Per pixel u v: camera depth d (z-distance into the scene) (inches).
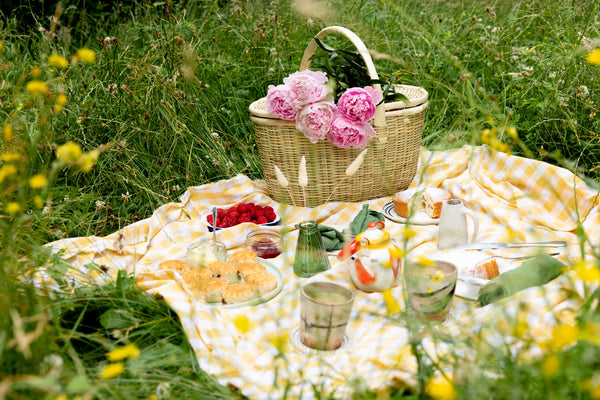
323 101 107.8
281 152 114.2
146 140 139.6
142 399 64.9
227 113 152.9
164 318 77.9
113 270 93.2
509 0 193.2
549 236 98.0
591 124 134.9
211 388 66.1
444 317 72.7
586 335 46.4
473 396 50.9
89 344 71.0
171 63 148.9
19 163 86.7
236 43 182.7
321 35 116.7
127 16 197.9
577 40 144.0
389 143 113.7
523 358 56.5
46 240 103.8
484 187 119.6
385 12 190.2
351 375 64.9
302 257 90.3
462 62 162.4
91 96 146.3
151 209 126.6
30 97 100.0
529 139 139.2
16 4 209.0
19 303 64.8
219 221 112.0
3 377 53.3
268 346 72.8
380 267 81.6
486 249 94.7
